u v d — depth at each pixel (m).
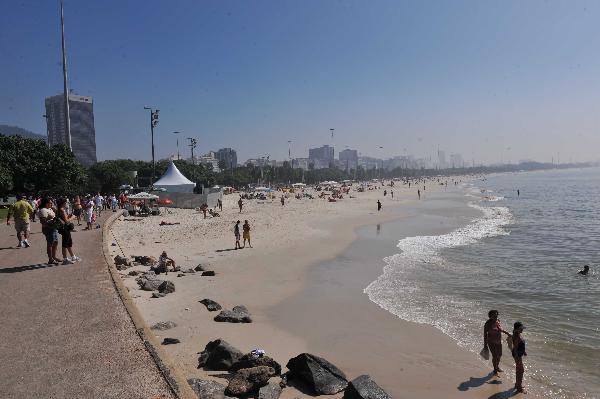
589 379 9.87
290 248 27.11
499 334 10.20
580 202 72.12
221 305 14.48
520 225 42.00
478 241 31.33
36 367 5.93
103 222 26.02
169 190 54.09
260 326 12.67
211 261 22.31
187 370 8.64
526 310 14.98
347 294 16.67
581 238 32.91
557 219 47.47
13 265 12.05
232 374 8.48
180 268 19.70
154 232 31.38
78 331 7.20
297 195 88.75
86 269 11.54
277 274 19.86
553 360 10.91
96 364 6.03
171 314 13.01
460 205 71.19
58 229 12.22
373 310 14.69
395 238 32.81
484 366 10.44
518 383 9.26
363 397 7.80
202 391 7.14
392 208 64.69
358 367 10.21
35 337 6.95
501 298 16.38
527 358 11.04
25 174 52.28
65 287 9.79
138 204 43.75
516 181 199.50
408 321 13.57
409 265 22.31
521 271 21.02
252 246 27.48
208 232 32.44
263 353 9.31
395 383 9.46
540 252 26.66
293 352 10.87
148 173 90.00
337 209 61.75
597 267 22.00
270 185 157.75
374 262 23.11
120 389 5.36
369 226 41.12
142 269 18.64
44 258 13.02
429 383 9.52
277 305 15.02
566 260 24.02
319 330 12.62
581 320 13.98
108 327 7.38
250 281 18.31
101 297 9.03
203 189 62.75
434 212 57.62
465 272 20.69
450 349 11.40
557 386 9.51
